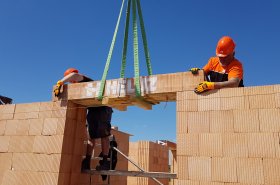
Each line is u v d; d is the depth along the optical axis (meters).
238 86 3.80
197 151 3.46
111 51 4.48
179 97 3.77
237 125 3.32
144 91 4.05
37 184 4.35
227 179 3.21
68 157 4.48
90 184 5.07
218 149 3.35
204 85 3.59
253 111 3.28
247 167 3.15
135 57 4.21
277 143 3.07
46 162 4.40
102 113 4.95
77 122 4.73
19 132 4.79
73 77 4.83
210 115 3.51
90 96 4.43
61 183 4.29
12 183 4.54
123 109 4.72
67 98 4.60
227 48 3.87
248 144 3.21
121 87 4.23
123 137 8.52
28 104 4.89
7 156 4.74
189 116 3.63
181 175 3.45
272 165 3.04
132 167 13.88
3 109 5.08
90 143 4.89
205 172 3.34
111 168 4.84
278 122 3.12
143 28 4.76
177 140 3.60
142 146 14.09
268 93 3.25
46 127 4.60
